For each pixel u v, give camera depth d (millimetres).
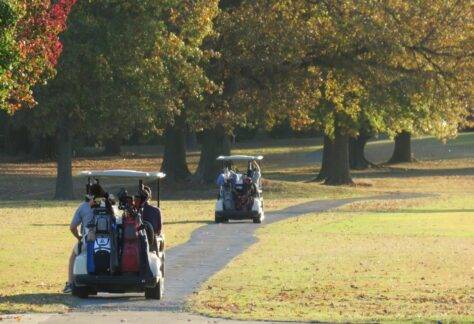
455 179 162125
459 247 63281
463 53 122000
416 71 122625
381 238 70125
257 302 38594
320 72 122250
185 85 114438
